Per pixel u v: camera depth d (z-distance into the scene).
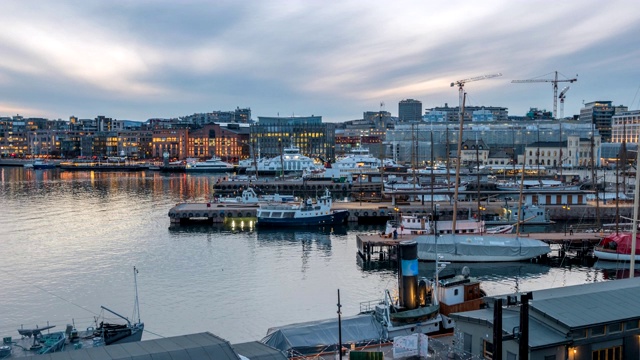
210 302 79.81
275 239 129.12
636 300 47.94
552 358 42.44
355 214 155.50
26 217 161.38
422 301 58.25
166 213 171.25
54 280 91.56
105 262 104.19
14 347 51.62
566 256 108.56
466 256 102.31
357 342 51.69
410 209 156.50
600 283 54.81
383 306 56.16
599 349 44.28
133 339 56.72
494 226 140.38
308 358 48.94
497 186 193.38
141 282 90.12
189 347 38.16
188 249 116.81
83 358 36.62
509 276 94.69
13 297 82.44
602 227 132.62
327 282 90.12
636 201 73.75
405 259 57.03
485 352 45.53
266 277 93.19
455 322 48.97
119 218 160.50
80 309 77.06
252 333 68.31
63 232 136.50
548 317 44.34
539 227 141.25
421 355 47.53
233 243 124.00
